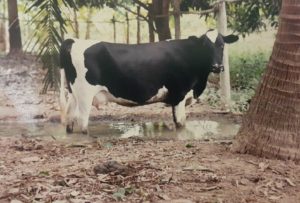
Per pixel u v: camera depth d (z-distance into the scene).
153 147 7.21
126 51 8.88
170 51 9.05
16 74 12.95
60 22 10.16
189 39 9.19
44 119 9.84
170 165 6.16
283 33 6.31
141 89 8.98
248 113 6.64
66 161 6.53
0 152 7.04
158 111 10.46
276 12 13.95
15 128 9.04
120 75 8.84
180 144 7.41
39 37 10.20
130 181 5.66
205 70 9.27
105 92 8.91
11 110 10.31
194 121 9.65
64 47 8.75
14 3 15.18
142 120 9.78
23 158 6.66
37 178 5.82
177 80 9.08
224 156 6.49
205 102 11.02
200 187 5.55
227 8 14.32
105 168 5.91
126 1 14.24
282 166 6.08
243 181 5.70
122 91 8.95
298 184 5.68
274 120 6.34
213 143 7.38
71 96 8.77
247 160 6.29
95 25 17.08
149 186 5.55
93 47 8.71
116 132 8.78
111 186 5.55
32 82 12.42
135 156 6.64
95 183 5.62
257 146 6.43
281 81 6.31
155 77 9.00
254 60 13.52
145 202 5.21
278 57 6.34
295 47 6.24
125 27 16.44
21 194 5.41
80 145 7.43
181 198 5.30
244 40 14.72
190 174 5.86
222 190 5.50
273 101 6.35
